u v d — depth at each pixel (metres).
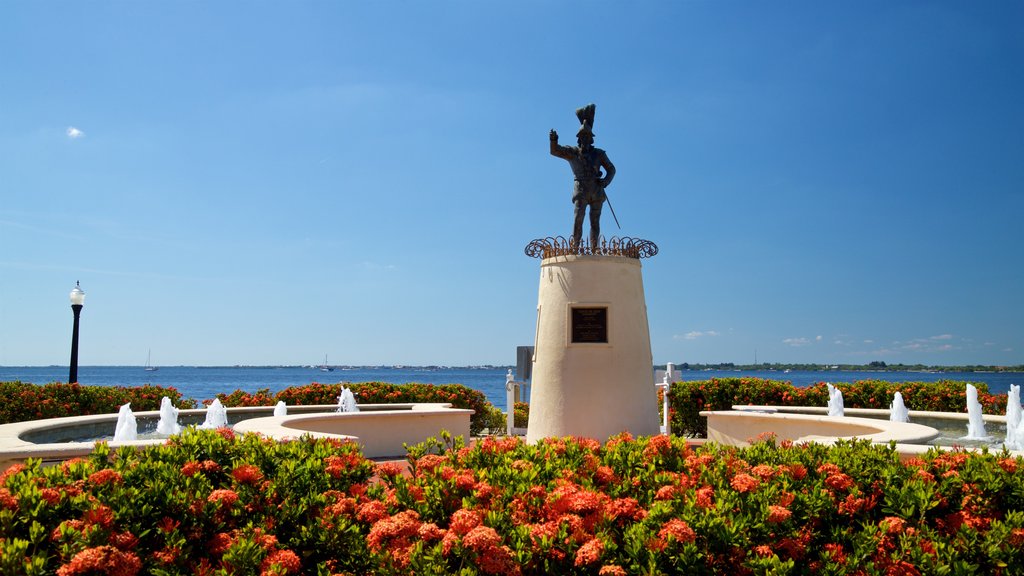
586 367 12.04
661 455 6.14
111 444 7.70
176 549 4.25
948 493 5.24
